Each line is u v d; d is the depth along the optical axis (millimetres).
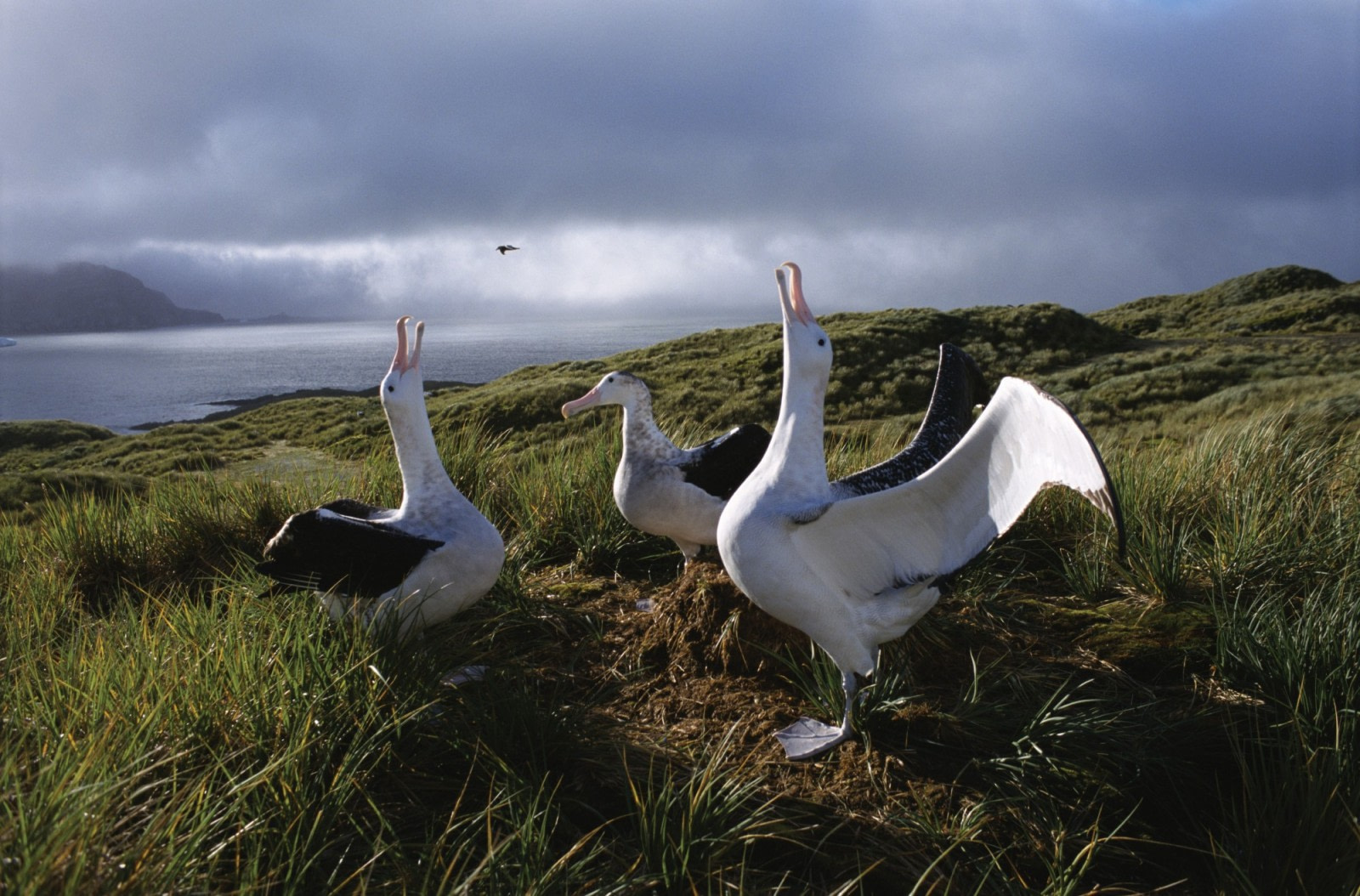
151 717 2572
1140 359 27219
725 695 3531
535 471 5941
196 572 5039
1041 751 3033
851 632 3137
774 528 3039
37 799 2148
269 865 2242
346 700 2934
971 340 30328
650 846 2535
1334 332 36375
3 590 4582
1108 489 2371
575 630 4172
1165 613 4082
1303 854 2541
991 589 4398
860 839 2768
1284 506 4863
